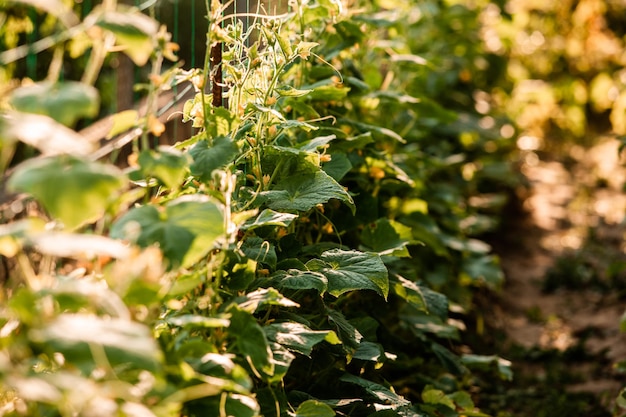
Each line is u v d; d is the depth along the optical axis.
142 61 2.16
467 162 8.51
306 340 2.75
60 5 2.14
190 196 2.40
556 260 8.37
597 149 13.36
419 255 6.06
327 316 3.42
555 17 13.95
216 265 2.65
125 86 5.93
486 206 8.36
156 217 2.31
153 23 2.16
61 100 1.97
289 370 3.47
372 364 3.87
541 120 13.93
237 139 3.36
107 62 6.46
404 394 4.48
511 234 9.10
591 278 7.72
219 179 2.64
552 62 14.11
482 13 10.89
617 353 6.17
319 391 3.46
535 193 10.91
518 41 12.85
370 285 3.18
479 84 10.72
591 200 10.62
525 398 5.38
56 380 1.81
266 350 2.48
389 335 4.62
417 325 4.66
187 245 2.24
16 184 1.91
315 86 4.31
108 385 1.99
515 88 12.45
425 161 6.28
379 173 4.58
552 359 6.09
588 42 14.48
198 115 3.13
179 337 2.38
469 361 4.82
